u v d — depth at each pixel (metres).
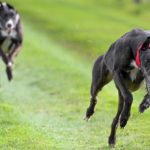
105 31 33.78
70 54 27.05
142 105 10.09
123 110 10.02
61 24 38.00
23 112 15.01
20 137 11.83
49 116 14.62
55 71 21.97
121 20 41.94
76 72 21.55
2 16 18.08
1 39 18.02
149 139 11.74
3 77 20.44
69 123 13.76
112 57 10.59
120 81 10.26
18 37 18.25
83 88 18.44
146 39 9.56
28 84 19.73
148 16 50.84
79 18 41.56
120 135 12.19
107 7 55.50
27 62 24.23
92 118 13.99
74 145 11.62
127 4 58.03
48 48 28.94
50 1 53.44
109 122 13.53
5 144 11.32
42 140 11.70
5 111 14.41
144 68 9.51
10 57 18.20
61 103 16.41
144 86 10.57
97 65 11.47
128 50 10.12
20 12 45.12
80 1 56.81
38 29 37.16
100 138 12.12
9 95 17.38
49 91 18.38
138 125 12.95
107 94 17.03
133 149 11.04
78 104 15.99
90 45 28.33
